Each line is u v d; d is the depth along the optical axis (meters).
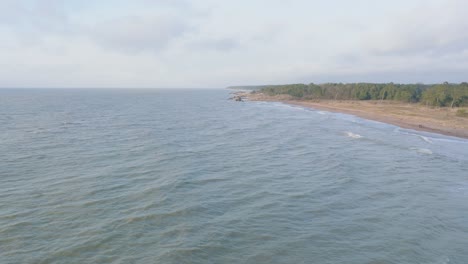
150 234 18.89
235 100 164.75
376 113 92.44
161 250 17.25
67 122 64.75
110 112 89.62
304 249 17.91
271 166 33.84
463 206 24.23
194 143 45.09
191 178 28.92
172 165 33.00
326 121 75.69
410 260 17.00
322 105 125.50
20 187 26.02
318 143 47.12
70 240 18.06
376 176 31.25
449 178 31.03
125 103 134.00
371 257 17.22
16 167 31.36
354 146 45.44
